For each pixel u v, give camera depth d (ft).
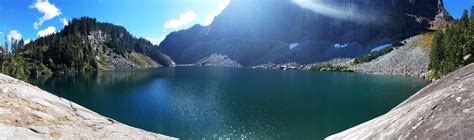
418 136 26.53
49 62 536.42
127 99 228.02
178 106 198.80
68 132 37.81
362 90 268.82
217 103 209.36
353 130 40.73
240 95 246.27
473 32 264.52
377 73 490.49
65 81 375.25
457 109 25.43
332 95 242.17
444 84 37.35
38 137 33.22
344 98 225.76
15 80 52.11
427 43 547.90
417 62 477.77
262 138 132.87
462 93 26.63
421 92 42.50
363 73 501.97
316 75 462.60
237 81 370.32
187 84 335.88
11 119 34.27
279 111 182.70
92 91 273.75
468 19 354.74
